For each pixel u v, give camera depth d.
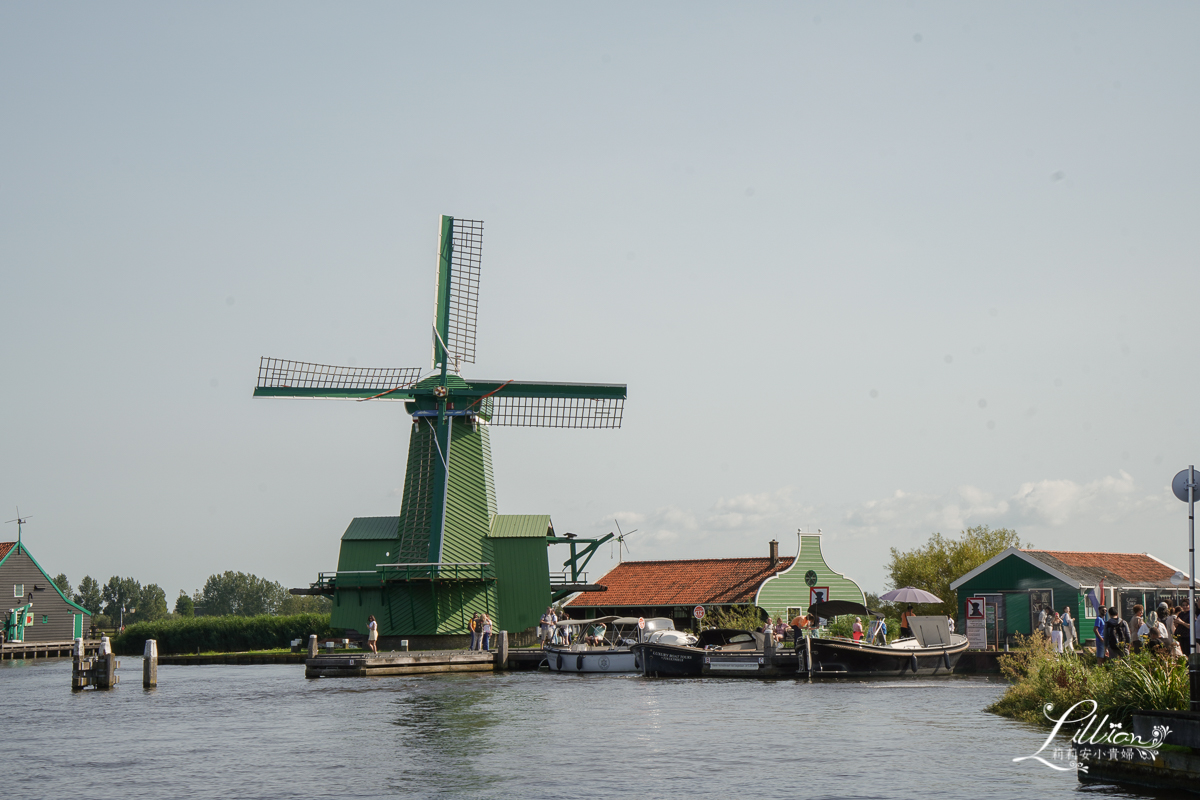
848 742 21.73
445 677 42.09
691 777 18.11
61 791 18.00
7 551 80.44
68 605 83.38
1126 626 26.89
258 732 25.00
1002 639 42.94
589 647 44.41
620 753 20.75
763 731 23.69
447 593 53.53
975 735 22.42
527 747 21.72
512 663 46.84
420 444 55.28
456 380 55.81
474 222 58.47
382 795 17.03
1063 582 41.53
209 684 40.41
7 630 78.50
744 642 43.47
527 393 57.00
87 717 28.84
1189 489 17.00
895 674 38.12
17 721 27.98
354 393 55.03
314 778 18.67
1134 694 18.81
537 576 55.22
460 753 21.06
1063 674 25.14
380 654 43.88
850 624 47.00
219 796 17.31
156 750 22.41
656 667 41.44
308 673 43.38
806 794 16.52
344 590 55.41
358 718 27.39
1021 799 15.69
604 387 57.75
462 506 54.31
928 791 16.52
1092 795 15.80
